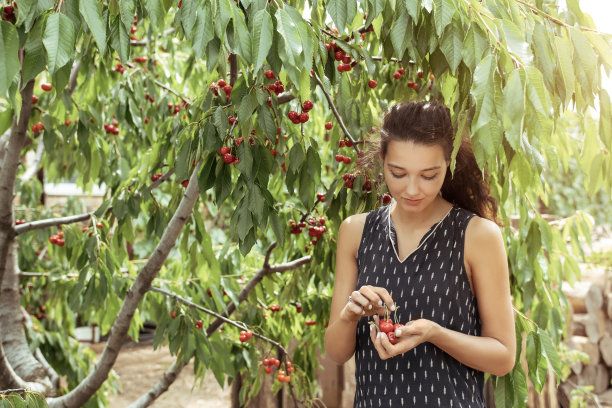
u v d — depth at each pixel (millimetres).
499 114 1126
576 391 3600
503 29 1210
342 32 1271
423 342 1285
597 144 1687
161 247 2059
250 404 3436
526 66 1134
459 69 1376
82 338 5539
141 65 2896
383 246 1373
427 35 1387
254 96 1426
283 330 2754
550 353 1762
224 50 1473
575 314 3889
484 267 1291
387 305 1232
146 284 2162
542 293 2119
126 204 2256
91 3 1094
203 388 4570
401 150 1229
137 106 2795
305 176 1704
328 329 1397
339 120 1776
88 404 2881
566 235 2453
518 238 2094
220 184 1528
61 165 3027
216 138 1524
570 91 1245
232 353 2645
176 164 1615
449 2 1256
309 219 2133
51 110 2395
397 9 1346
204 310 2234
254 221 1514
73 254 2428
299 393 2555
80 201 4285
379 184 1775
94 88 2564
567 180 6035
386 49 1567
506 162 1376
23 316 3051
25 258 3600
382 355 1178
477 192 1469
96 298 2219
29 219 3738
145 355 5359
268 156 1515
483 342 1238
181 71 3379
